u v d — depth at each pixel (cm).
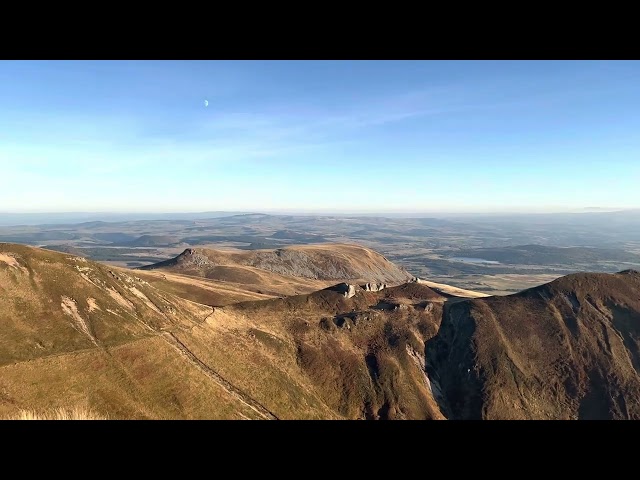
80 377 5053
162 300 8256
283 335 9488
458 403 9131
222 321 8919
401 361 9700
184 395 5688
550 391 9338
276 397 7112
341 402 8338
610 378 9538
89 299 6688
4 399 4206
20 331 5394
